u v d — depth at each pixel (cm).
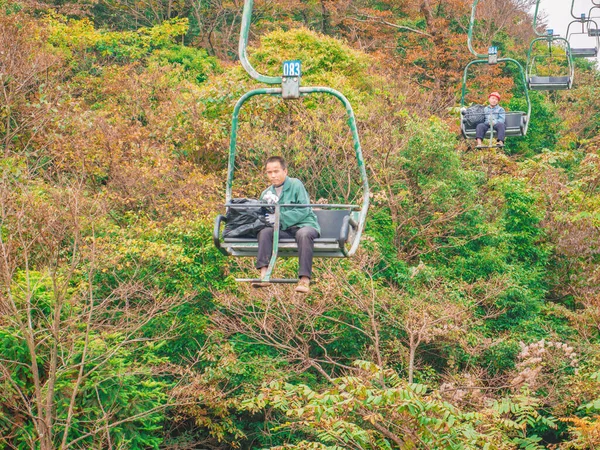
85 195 1847
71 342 1405
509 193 2441
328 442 1634
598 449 1367
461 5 3738
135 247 1705
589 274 2298
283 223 851
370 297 1772
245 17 872
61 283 1544
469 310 1870
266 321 1747
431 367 1834
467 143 2783
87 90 2642
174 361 1781
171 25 3334
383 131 2159
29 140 1908
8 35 2047
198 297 1802
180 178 2056
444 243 2289
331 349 1878
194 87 2322
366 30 3834
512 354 1920
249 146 2078
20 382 1376
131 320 1681
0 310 1397
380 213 2152
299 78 855
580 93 4394
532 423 1270
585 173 2742
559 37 2097
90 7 3512
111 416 1432
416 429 1171
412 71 3362
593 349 1875
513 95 3794
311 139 2158
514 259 2311
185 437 1817
